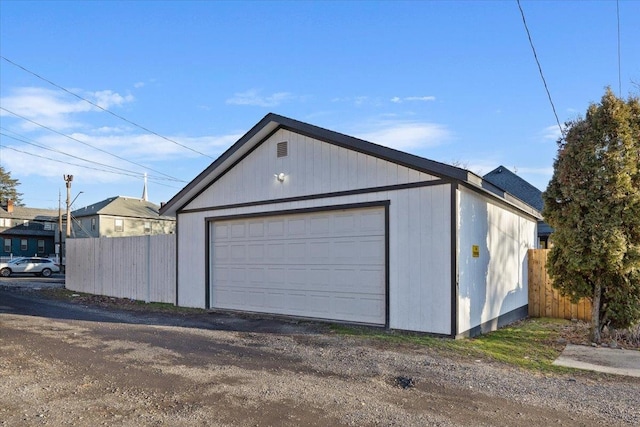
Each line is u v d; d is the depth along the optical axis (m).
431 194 8.49
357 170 9.50
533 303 12.55
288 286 10.70
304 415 4.50
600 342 8.15
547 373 6.14
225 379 5.68
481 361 6.68
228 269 11.98
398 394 5.17
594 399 5.07
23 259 31.78
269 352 7.14
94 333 8.62
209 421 4.34
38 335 8.39
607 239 7.61
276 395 5.08
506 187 21.45
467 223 8.73
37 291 17.62
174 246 13.45
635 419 4.48
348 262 9.67
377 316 9.20
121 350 7.22
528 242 13.17
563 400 5.02
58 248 40.03
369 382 5.61
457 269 8.20
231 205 11.80
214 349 7.34
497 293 10.28
